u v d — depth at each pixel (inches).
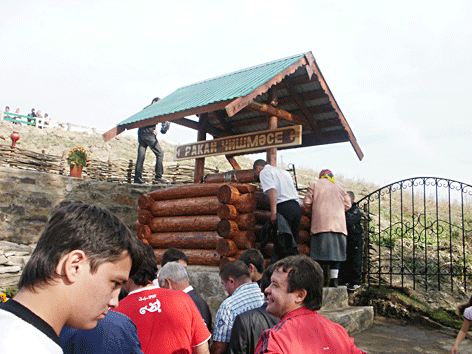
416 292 281.7
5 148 405.7
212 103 235.0
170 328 99.6
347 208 262.4
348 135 300.2
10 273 271.9
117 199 375.6
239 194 234.8
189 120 304.2
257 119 314.2
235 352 105.6
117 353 56.7
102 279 42.9
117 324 59.5
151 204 287.0
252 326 107.2
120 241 44.9
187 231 262.1
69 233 41.1
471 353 209.3
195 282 237.0
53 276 39.9
